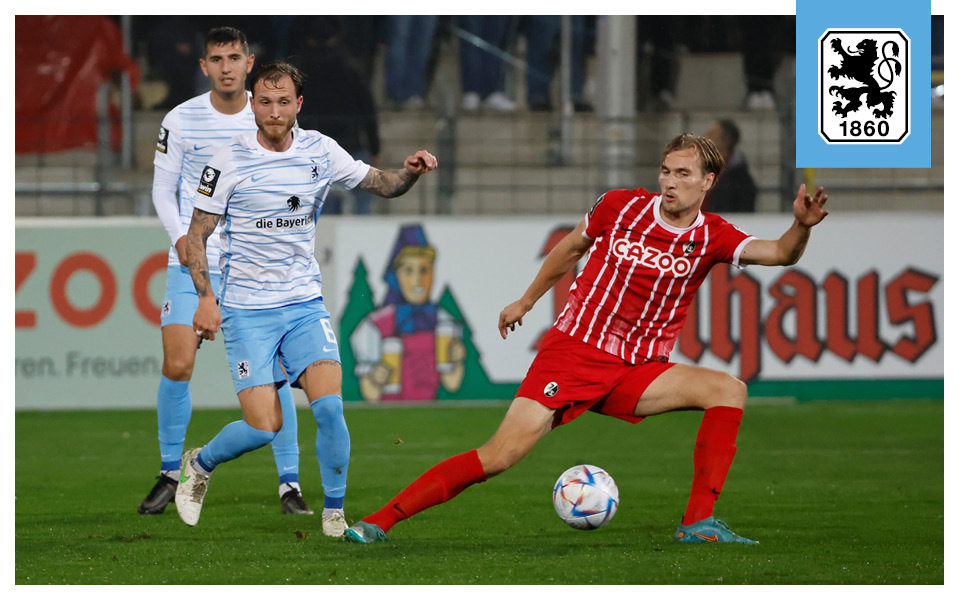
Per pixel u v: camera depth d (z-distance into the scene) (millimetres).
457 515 13359
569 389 10688
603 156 29156
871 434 22516
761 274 27641
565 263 11109
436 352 27719
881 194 30891
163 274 27031
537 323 27844
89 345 26922
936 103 31734
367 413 26125
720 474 11266
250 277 11469
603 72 30141
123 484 16422
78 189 30406
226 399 27312
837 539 11688
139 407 27000
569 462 19062
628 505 14367
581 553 10703
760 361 27672
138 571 10016
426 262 27672
